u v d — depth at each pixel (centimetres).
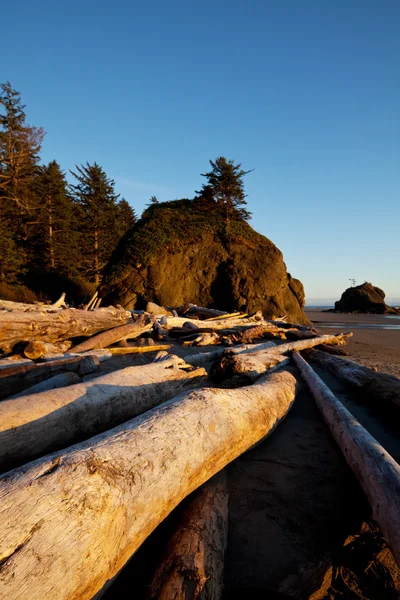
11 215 2650
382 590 172
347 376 603
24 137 2242
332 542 207
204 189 2952
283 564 189
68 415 273
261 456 322
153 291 2395
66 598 130
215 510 211
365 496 239
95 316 745
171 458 214
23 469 170
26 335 575
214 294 2511
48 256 2950
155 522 189
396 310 5875
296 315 2528
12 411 245
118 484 176
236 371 526
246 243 2620
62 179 3181
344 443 312
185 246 2562
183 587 145
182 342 957
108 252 3297
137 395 349
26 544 131
